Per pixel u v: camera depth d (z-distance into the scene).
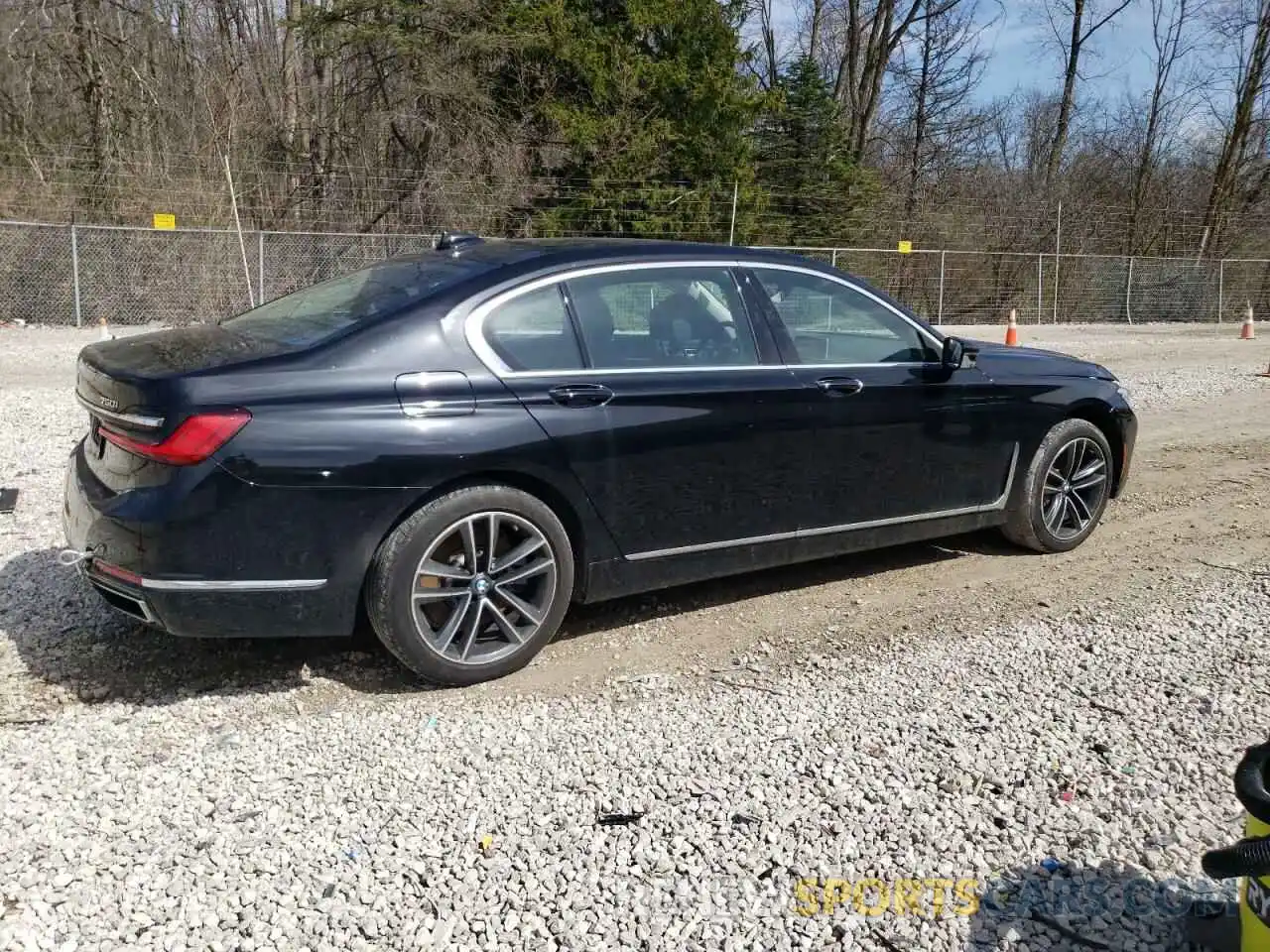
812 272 4.86
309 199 22.39
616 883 2.75
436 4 22.91
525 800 3.13
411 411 3.72
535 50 23.02
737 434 4.42
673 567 4.44
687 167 23.89
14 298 18.66
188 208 20.45
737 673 4.15
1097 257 25.81
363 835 2.95
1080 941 2.56
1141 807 3.13
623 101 23.30
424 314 3.88
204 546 3.49
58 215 19.61
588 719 3.71
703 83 23.48
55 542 5.39
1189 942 2.55
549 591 4.10
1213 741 3.55
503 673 4.06
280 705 3.79
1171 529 6.26
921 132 34.91
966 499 5.28
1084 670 4.15
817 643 4.49
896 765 3.36
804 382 4.61
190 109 23.27
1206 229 28.77
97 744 3.45
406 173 23.52
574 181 23.61
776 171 27.95
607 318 4.26
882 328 5.03
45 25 21.95
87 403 3.81
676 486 4.32
